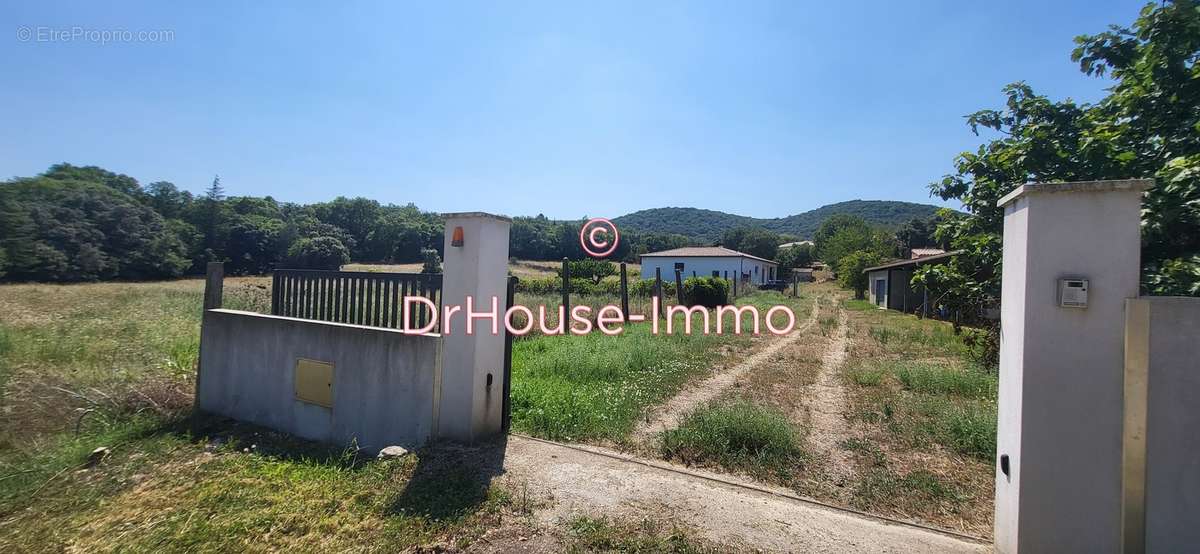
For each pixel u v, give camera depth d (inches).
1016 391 95.2
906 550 106.8
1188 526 82.4
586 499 128.4
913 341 437.7
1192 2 149.3
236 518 120.6
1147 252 145.2
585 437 178.4
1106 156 157.8
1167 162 138.6
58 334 362.6
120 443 181.2
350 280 192.4
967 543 110.5
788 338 461.1
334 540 111.0
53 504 133.7
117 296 741.3
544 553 104.5
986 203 197.5
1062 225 89.2
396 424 172.4
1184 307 83.4
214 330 222.2
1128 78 170.2
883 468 155.5
